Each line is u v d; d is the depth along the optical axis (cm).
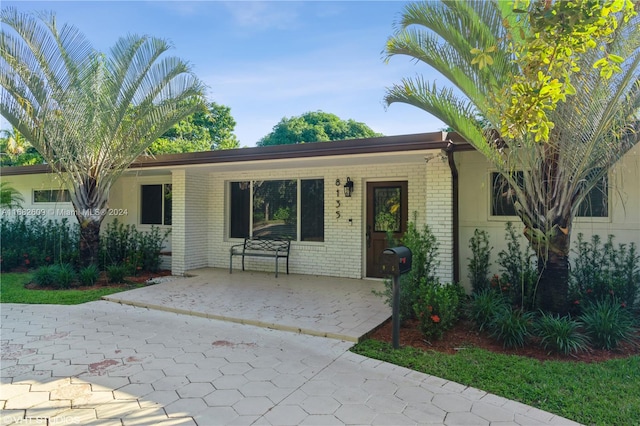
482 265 655
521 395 330
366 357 418
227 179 1010
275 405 313
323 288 757
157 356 416
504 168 484
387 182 853
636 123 441
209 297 677
